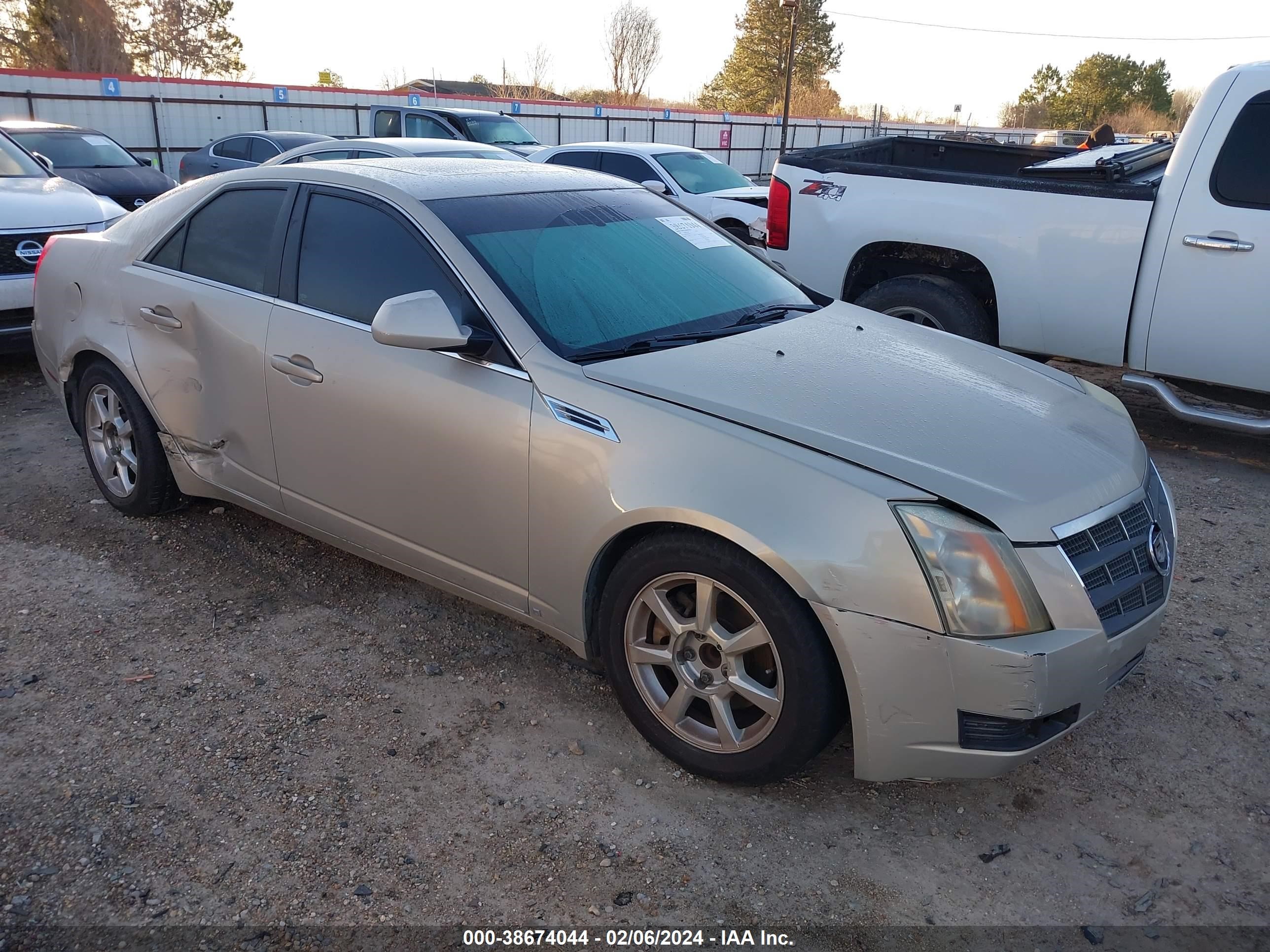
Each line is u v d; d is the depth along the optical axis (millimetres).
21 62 43062
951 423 2730
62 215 6672
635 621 2783
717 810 2678
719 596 2617
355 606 3725
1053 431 2814
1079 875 2490
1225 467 5426
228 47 48938
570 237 3389
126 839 2482
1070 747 3002
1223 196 4828
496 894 2359
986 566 2322
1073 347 5496
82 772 2729
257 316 3529
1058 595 2367
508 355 2924
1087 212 5227
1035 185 5367
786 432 2576
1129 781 2852
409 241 3195
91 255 4273
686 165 12469
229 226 3760
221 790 2678
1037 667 2291
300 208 3516
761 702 2568
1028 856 2549
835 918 2324
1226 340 4953
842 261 6164
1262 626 3713
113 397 4281
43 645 3381
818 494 2414
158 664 3293
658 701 2812
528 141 16594
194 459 3969
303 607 3707
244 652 3385
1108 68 65375
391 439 3166
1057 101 66562
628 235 3580
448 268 3082
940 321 5812
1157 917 2354
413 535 3256
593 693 3203
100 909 2270
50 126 12953
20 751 2812
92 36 43969
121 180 12359
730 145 33344
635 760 2869
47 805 2594
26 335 6512
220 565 4023
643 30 57344
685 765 2779
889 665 2352
